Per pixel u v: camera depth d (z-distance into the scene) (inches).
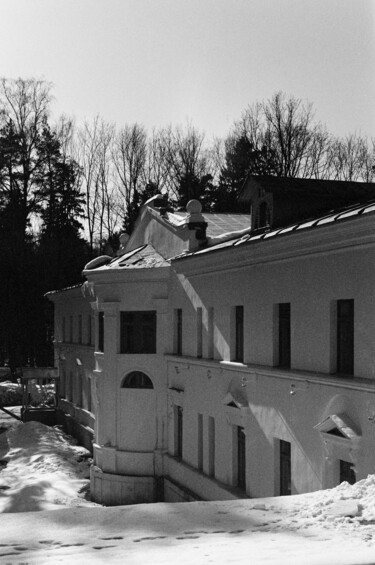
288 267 641.6
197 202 915.4
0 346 2346.2
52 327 2320.4
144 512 381.4
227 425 773.3
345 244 541.3
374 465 504.1
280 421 649.6
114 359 1000.9
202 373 845.8
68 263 2386.8
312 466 590.6
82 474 1116.5
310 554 266.2
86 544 317.4
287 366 654.5
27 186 2423.7
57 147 2468.0
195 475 850.8
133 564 262.8
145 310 989.2
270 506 386.9
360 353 529.7
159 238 1044.5
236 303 753.6
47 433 1409.9
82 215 2512.3
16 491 1008.9
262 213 773.3
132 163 2559.1
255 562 250.5
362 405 521.3
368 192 761.0
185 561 261.9
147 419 979.9
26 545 320.2
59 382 1636.3
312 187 759.1
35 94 3437.5
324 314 580.4
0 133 2405.3
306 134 2379.4
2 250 2287.2
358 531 317.7
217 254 748.0
